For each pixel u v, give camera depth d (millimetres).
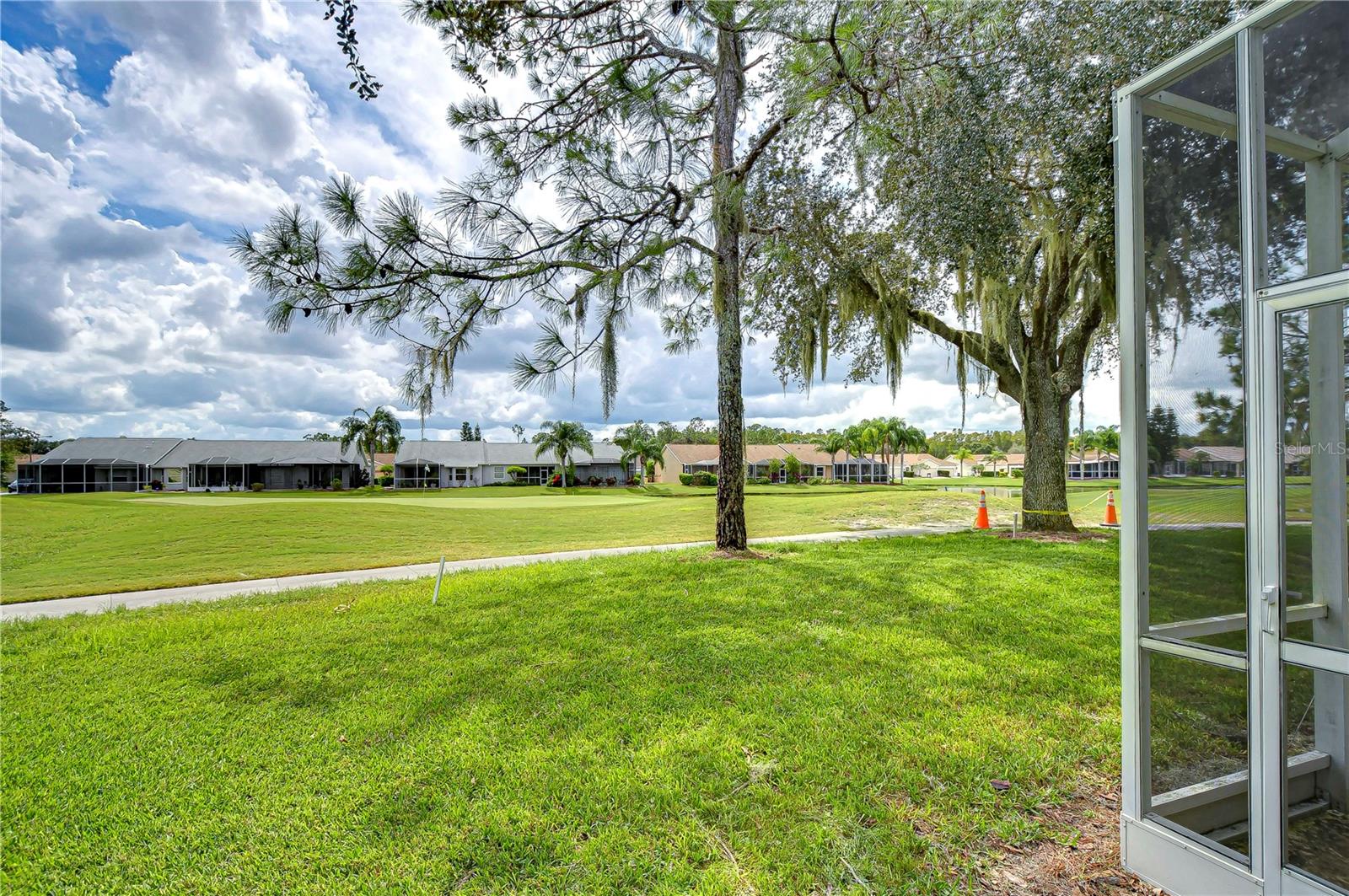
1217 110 2127
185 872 2430
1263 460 1944
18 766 3275
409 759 3291
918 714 3734
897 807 2746
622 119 6844
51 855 2539
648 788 2928
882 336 11086
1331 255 2049
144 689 4395
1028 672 4426
